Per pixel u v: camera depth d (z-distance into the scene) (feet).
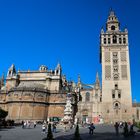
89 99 393.29
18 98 330.54
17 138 115.65
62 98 344.69
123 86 341.41
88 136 135.74
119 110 330.13
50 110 343.05
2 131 159.74
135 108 344.69
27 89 333.01
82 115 362.12
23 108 325.62
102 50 366.43
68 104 232.53
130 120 323.37
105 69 354.54
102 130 189.47
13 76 381.40
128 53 359.05
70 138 122.11
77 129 102.68
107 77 349.20
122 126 253.24
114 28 392.68
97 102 364.17
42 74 382.01
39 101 333.21
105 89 343.05
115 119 326.24
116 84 343.67
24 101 327.67
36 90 335.88
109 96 338.75
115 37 375.25
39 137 122.72
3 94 363.97
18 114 323.16
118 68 352.28
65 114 228.84
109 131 178.40
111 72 351.25
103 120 327.26
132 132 144.66
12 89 340.39
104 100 337.52
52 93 350.84
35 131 168.04
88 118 357.61
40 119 326.03
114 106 333.01
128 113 327.26
